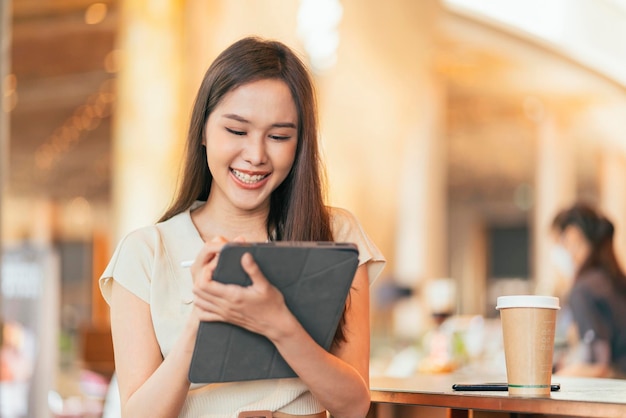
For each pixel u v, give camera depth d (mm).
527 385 1492
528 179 16266
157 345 1472
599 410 1327
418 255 11398
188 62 8422
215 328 1306
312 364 1342
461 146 14758
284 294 1312
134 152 8688
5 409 4066
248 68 1431
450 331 3859
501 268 19531
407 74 9227
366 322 1555
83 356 4273
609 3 10469
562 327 3918
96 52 10648
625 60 10828
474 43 10000
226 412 1448
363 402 1434
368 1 8453
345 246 1304
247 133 1438
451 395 1497
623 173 14031
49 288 4141
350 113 8867
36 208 17156
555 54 10398
